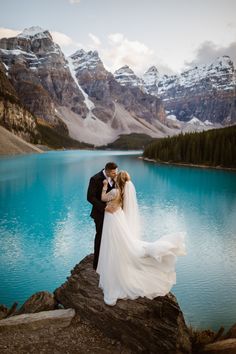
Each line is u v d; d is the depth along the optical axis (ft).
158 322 22.36
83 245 97.71
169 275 25.04
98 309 24.30
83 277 28.04
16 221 126.93
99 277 27.73
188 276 76.79
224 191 223.92
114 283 24.49
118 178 25.20
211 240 108.78
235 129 440.86
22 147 573.33
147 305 23.41
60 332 23.85
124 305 23.68
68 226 120.37
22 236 106.32
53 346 22.26
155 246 24.16
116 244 24.27
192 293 67.51
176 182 269.44
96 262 26.71
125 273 24.26
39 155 566.77
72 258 86.28
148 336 21.79
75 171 319.47
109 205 24.59
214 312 59.67
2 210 147.23
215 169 383.45
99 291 26.02
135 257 24.49
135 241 25.13
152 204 175.01
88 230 114.93
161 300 23.79
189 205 173.17
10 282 70.64
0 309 39.58
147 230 122.52
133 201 25.32
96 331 23.95
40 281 71.26
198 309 60.80
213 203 179.73
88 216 137.18
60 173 299.79
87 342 22.79
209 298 65.21
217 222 135.85
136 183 262.06
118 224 24.39
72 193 195.62
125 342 22.44
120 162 474.90
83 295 26.18
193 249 98.53
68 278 29.45
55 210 148.15
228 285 71.41
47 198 178.70
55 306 29.14
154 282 24.27
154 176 308.60
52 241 101.35
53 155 611.47
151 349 21.56
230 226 129.18
